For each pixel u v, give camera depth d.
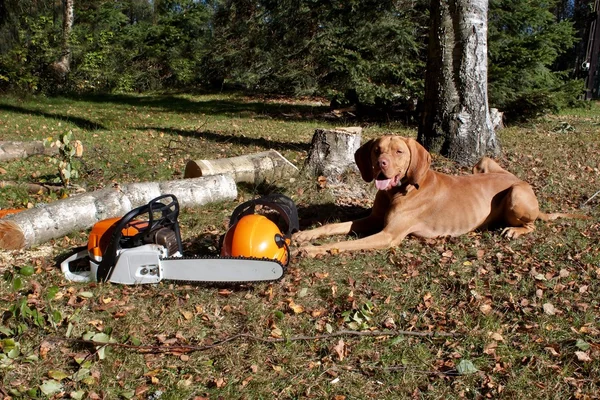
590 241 4.86
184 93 25.89
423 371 2.96
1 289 3.75
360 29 13.56
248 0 25.11
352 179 6.54
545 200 6.26
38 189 6.07
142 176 6.91
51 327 3.26
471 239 4.91
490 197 5.09
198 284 3.81
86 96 22.16
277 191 6.20
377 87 13.41
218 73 26.78
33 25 20.67
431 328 3.38
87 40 23.98
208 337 3.26
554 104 13.23
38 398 2.70
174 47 28.56
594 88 25.23
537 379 2.89
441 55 8.05
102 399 2.71
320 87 16.30
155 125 13.15
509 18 13.11
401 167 4.57
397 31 13.03
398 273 4.20
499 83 12.86
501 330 3.34
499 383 2.86
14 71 18.84
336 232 4.98
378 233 4.74
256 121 14.54
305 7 17.41
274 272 3.54
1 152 7.63
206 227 5.09
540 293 3.79
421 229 4.92
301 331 3.34
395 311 3.60
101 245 3.83
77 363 2.98
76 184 6.28
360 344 3.18
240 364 3.00
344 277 4.11
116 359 3.00
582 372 2.96
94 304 3.55
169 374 2.89
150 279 3.74
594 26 21.17
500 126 12.69
